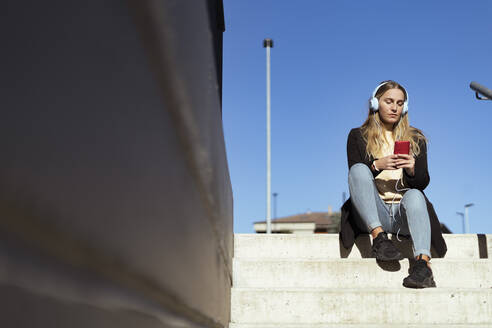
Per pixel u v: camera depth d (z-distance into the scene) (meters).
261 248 3.48
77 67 0.27
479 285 3.04
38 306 0.22
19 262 0.21
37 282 0.22
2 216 0.19
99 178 0.31
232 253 3.23
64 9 0.25
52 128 0.24
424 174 3.05
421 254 2.86
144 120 0.44
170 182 0.59
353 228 3.25
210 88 1.14
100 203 0.31
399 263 3.05
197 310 0.95
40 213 0.23
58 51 0.24
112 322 0.34
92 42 0.29
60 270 0.25
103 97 0.31
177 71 0.58
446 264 3.07
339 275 3.07
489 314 2.76
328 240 3.46
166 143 0.56
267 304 2.83
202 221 1.02
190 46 0.69
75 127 0.27
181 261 0.70
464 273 3.05
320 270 3.09
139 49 0.41
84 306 0.28
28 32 0.22
